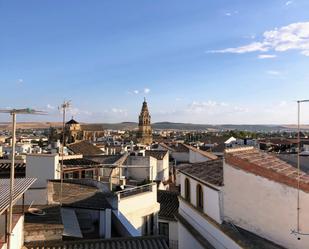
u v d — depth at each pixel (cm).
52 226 1556
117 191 2406
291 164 1577
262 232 1368
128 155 5566
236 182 1468
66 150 4722
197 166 2020
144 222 2519
